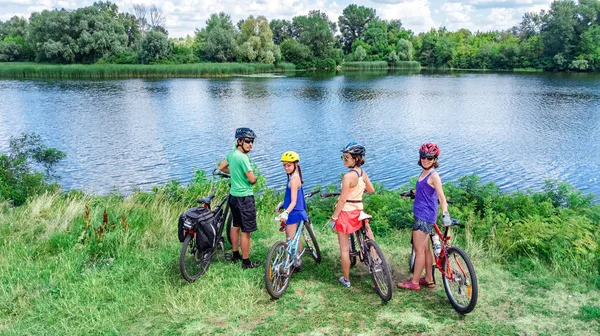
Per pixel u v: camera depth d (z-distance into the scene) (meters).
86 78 63.94
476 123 27.72
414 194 5.16
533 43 100.00
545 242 5.97
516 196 8.65
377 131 25.03
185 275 5.16
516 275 5.38
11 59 85.56
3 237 6.73
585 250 5.57
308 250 6.13
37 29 81.38
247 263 5.61
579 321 4.34
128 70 69.25
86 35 77.88
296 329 4.27
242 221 5.41
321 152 19.86
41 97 39.47
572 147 20.84
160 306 4.74
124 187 14.59
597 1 89.50
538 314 4.48
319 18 102.38
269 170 17.05
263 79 66.06
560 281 5.17
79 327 4.39
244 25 89.00
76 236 6.57
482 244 6.42
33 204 8.38
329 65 98.31
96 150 19.81
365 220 5.02
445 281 4.75
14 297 4.95
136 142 21.62
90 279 5.29
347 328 4.29
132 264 5.79
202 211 5.35
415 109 34.03
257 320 4.46
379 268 4.78
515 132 24.66
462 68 109.88
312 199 8.84
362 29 130.50
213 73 73.81
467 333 4.18
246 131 5.33
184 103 36.78
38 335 4.27
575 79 68.56
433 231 4.92
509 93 46.31
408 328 4.27
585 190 14.52
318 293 4.99
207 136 23.28
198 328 4.33
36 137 13.57
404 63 110.81
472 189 8.67
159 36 79.50
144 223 7.34
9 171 10.73
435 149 4.68
